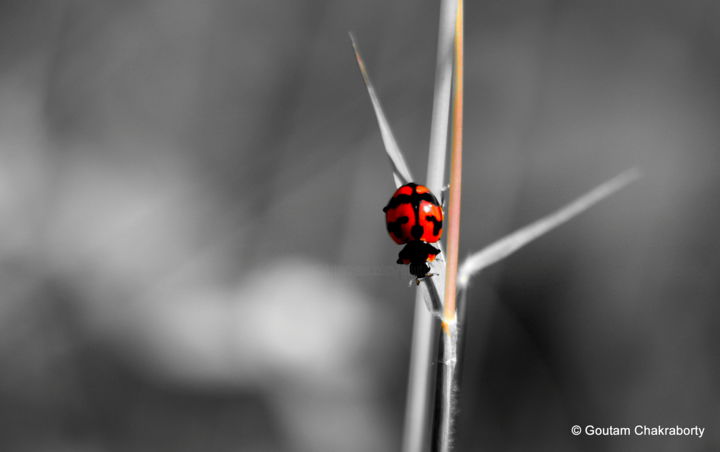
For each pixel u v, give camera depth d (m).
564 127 0.31
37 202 0.25
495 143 0.31
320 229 0.29
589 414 0.23
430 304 0.19
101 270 0.23
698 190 0.28
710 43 0.31
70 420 0.23
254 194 0.30
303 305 0.23
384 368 0.23
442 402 0.19
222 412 0.22
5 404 0.23
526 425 0.23
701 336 0.24
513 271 0.26
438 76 0.20
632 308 0.25
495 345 0.24
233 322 0.23
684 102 0.31
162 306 0.23
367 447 0.22
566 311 0.25
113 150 0.29
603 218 0.28
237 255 0.26
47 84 0.30
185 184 0.28
